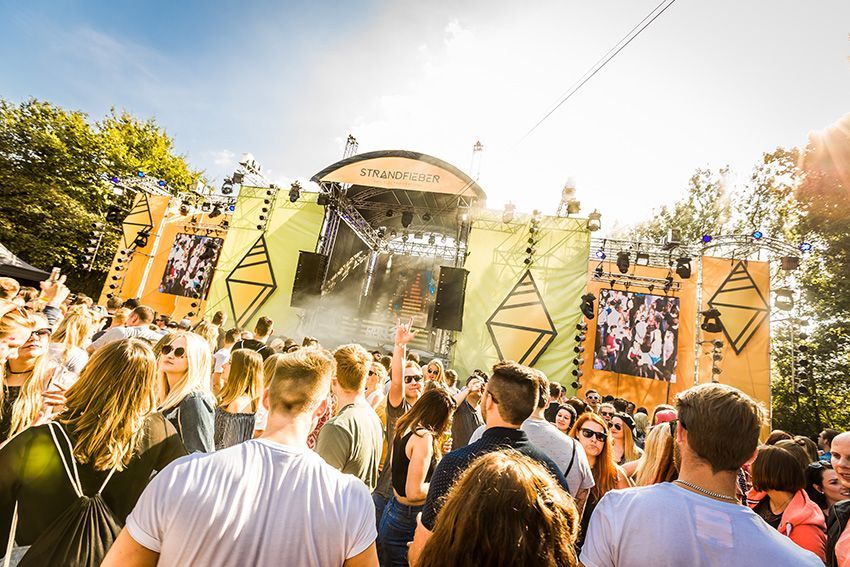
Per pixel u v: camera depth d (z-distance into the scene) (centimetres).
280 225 1402
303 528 119
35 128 2039
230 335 514
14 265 1328
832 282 1452
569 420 403
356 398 264
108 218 1631
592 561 137
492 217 1264
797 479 256
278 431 140
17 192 1938
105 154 2184
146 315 509
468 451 190
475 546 90
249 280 1370
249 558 112
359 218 1666
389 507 264
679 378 1158
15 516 143
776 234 1681
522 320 1171
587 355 1216
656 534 127
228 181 1451
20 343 225
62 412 162
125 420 161
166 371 248
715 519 127
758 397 1109
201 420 239
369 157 1236
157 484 117
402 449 256
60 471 147
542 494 101
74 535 142
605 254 1313
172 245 1544
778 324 1467
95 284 2108
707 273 1217
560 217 1224
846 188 1377
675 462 247
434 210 1555
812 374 1447
